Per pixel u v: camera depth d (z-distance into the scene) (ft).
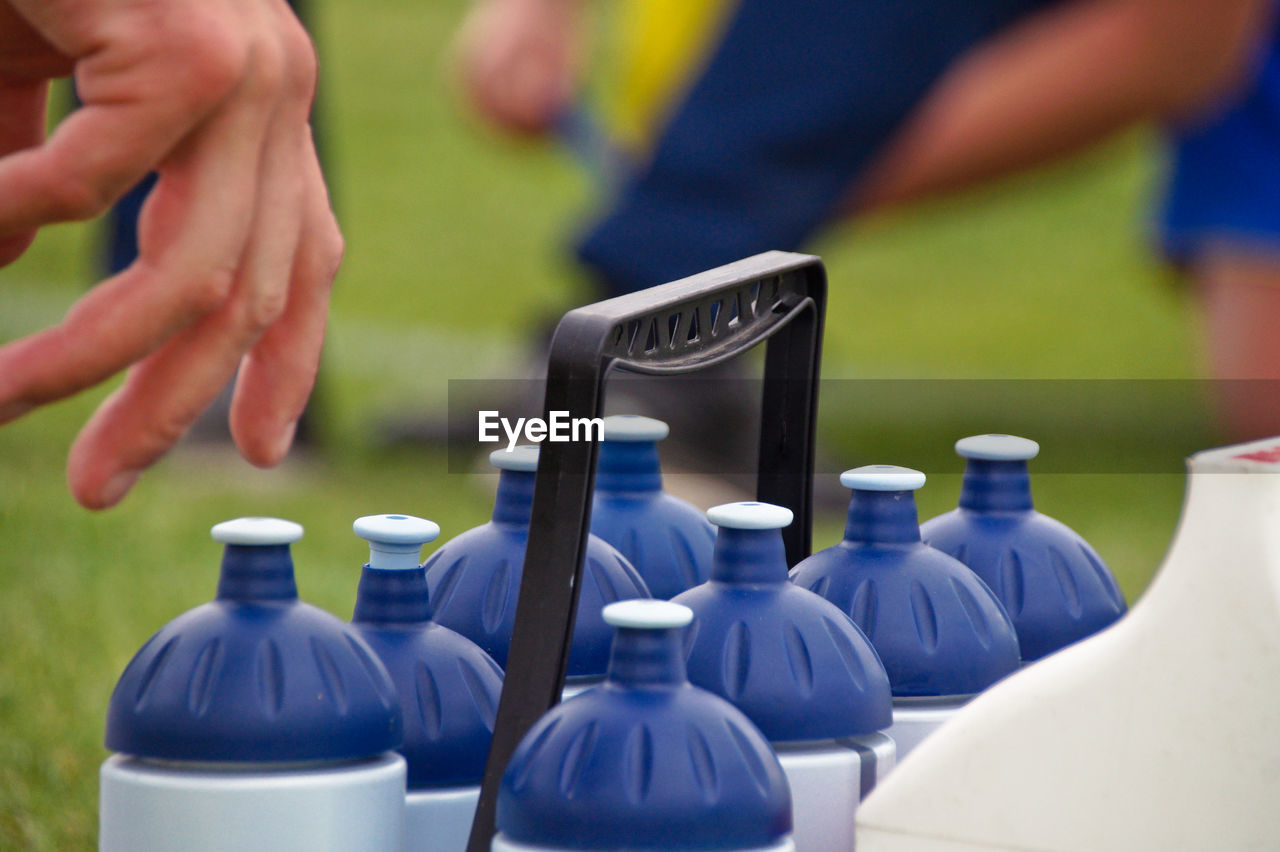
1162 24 20.65
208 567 13.84
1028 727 4.65
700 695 4.89
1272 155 21.33
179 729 5.04
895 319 42.19
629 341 5.13
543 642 4.97
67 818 8.07
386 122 68.08
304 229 4.96
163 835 4.98
